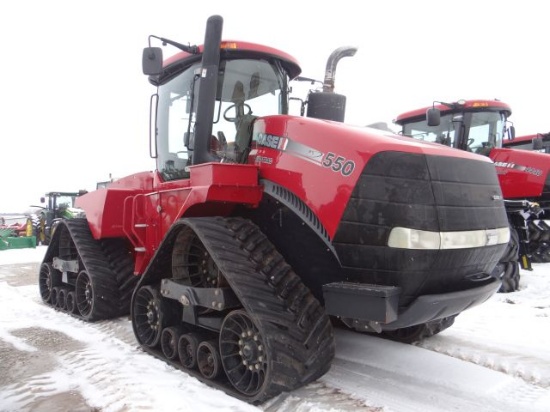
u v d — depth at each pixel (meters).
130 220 4.88
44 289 6.47
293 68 4.31
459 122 7.96
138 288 4.16
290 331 2.98
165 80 4.53
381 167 2.79
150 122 4.65
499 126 8.19
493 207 3.14
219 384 3.26
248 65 3.98
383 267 2.78
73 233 5.56
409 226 2.72
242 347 3.18
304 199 3.03
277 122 3.44
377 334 4.46
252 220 3.64
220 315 3.46
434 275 2.82
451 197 2.86
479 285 3.16
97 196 5.35
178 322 3.98
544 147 10.86
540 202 8.05
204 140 3.62
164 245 3.72
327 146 3.02
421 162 2.81
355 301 2.80
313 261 3.24
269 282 3.12
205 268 3.72
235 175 3.33
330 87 4.36
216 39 3.62
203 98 3.63
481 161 3.17
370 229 2.77
